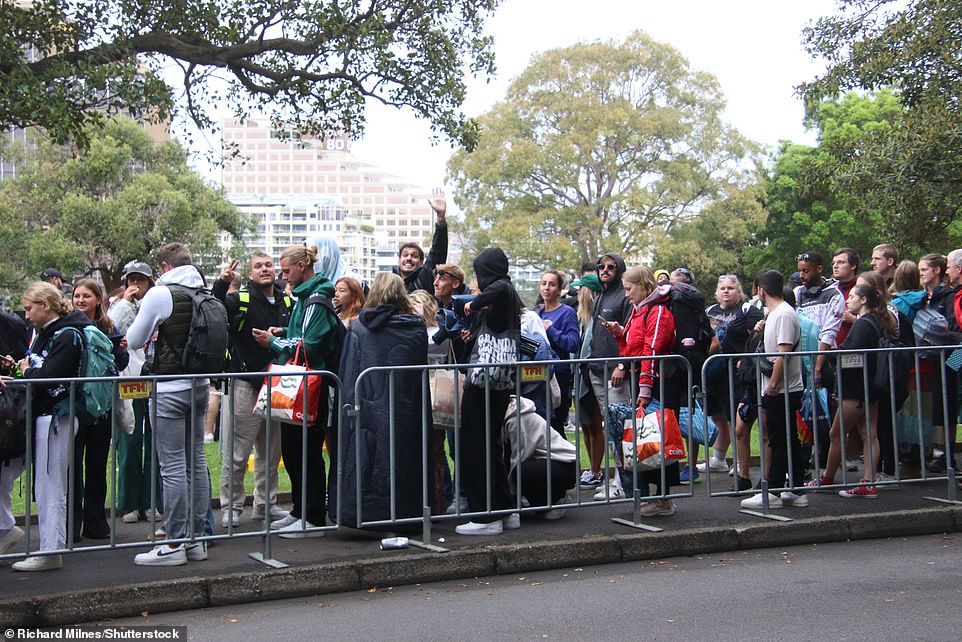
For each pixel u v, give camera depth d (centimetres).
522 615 555
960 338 905
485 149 5419
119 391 613
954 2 1616
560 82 5462
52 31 1469
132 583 582
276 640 514
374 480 697
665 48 5453
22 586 580
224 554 673
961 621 531
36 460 626
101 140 4959
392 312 720
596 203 5369
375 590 625
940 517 784
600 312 923
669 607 567
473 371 714
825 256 4984
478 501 723
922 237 1791
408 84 1653
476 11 1675
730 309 1026
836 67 1766
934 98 1641
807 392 826
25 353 777
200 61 1566
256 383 793
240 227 5619
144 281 903
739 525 739
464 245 5656
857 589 602
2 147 5047
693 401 812
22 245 4994
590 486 934
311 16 1592
